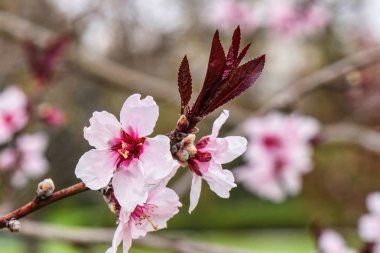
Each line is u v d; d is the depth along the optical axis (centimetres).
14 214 34
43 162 81
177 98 106
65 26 112
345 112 150
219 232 413
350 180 150
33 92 83
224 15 124
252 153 85
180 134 34
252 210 433
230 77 33
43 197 34
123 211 34
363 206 148
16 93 79
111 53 126
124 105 34
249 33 126
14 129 78
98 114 34
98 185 34
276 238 364
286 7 125
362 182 149
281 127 85
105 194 34
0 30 101
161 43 128
